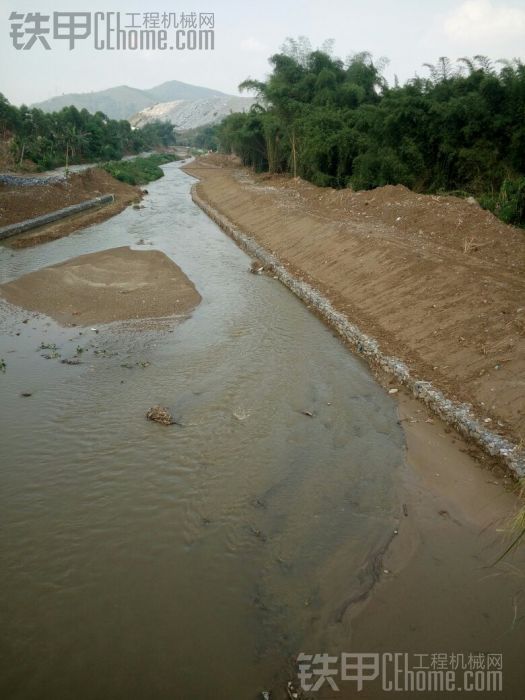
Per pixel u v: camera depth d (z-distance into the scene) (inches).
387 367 392.5
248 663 186.1
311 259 665.0
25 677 181.5
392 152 839.7
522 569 223.6
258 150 1620.3
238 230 924.0
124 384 380.8
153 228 998.4
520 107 692.1
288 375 397.4
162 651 189.9
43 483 277.4
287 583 218.1
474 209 624.4
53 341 457.7
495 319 383.9
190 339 463.8
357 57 1341.0
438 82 846.5
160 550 234.8
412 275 497.7
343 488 275.1
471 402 326.0
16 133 1738.4
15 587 215.9
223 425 330.0
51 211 1061.8
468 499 263.7
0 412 342.6
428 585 217.0
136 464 292.8
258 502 264.4
